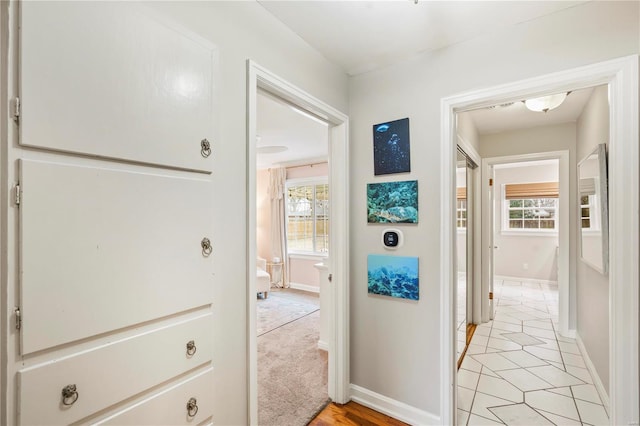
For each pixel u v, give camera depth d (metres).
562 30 1.49
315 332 3.48
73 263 0.82
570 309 3.25
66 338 0.80
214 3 1.27
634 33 1.34
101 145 0.88
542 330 3.47
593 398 2.16
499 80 1.65
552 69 1.51
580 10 1.45
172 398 1.07
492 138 3.67
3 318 0.72
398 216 1.96
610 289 1.42
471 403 2.12
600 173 2.03
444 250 1.80
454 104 1.78
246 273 1.40
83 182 0.85
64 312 0.80
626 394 1.35
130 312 0.94
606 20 1.40
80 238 0.84
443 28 1.64
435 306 1.84
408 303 1.94
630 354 1.34
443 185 1.81
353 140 2.19
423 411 1.87
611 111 1.42
